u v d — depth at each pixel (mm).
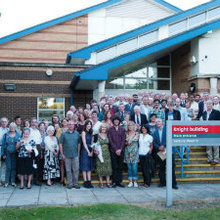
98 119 10367
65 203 6934
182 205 6895
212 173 9828
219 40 14398
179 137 7070
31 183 9305
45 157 9000
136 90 16172
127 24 19906
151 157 9203
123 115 10156
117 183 8844
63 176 9273
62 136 8727
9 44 18750
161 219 5738
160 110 10141
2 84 13828
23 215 5895
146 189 8500
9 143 8844
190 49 14891
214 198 7500
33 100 14047
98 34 19484
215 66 14289
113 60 12648
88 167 8734
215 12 14875
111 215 5895
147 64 16469
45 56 18984
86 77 12156
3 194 7824
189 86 14828
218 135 7188
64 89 14289
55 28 19172
